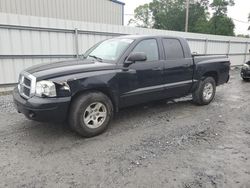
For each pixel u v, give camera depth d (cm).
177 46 562
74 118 397
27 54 834
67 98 381
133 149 378
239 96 810
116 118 529
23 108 383
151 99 515
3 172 308
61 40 908
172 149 382
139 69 471
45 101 364
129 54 461
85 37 970
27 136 421
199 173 314
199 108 629
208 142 412
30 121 495
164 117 544
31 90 378
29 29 820
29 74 396
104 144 395
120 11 1791
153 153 366
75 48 950
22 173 307
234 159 355
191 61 581
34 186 281
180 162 341
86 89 404
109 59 463
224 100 739
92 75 406
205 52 1633
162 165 332
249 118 555
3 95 746
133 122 505
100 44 545
